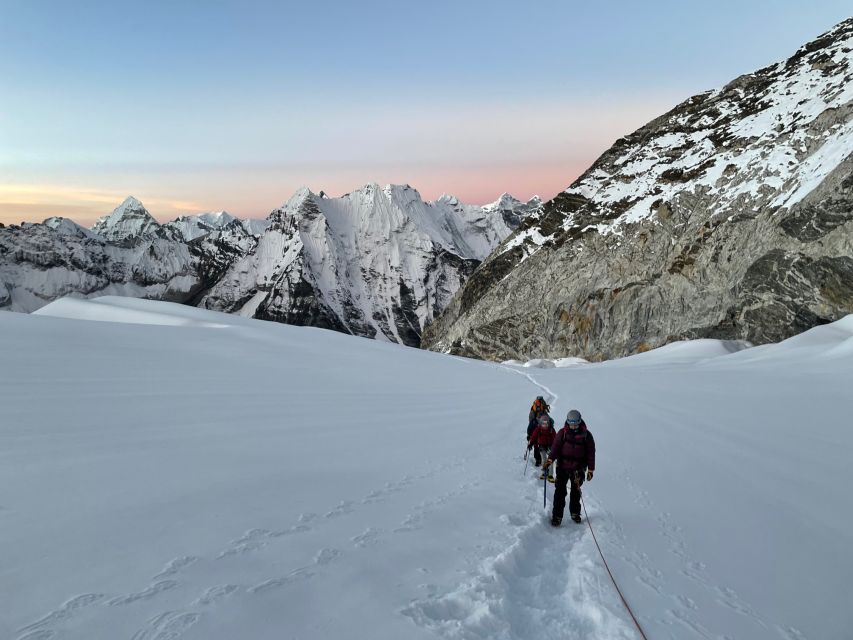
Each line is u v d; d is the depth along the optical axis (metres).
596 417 17.98
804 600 5.12
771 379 30.42
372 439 12.04
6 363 19.05
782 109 99.56
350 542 5.39
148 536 5.19
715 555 6.19
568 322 105.00
